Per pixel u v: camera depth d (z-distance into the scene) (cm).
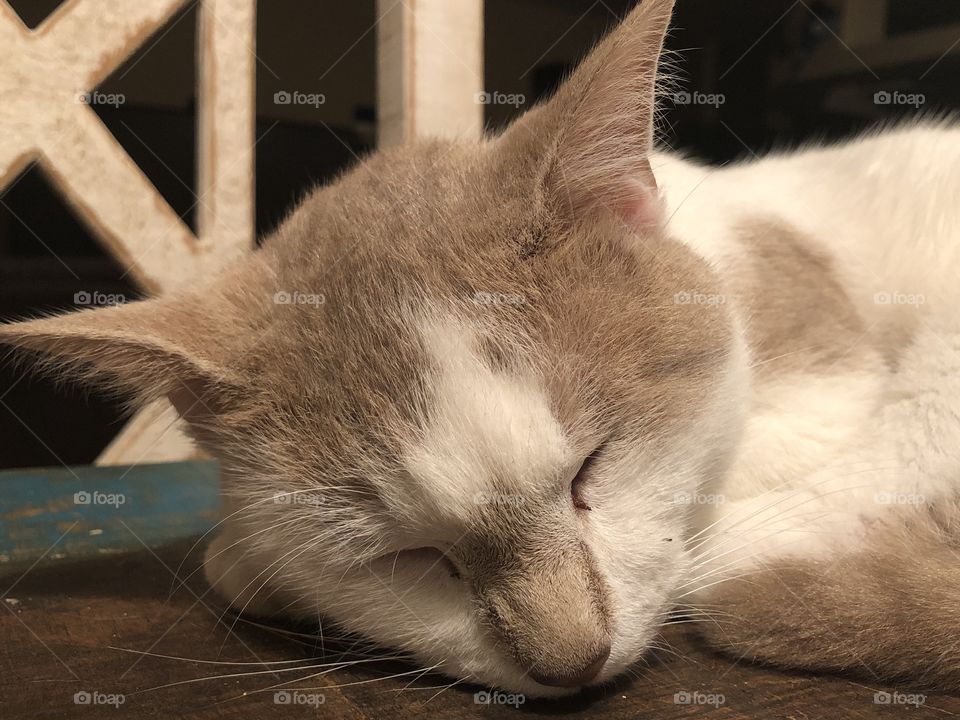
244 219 32
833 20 44
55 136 28
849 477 20
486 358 15
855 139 31
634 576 16
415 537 16
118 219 30
